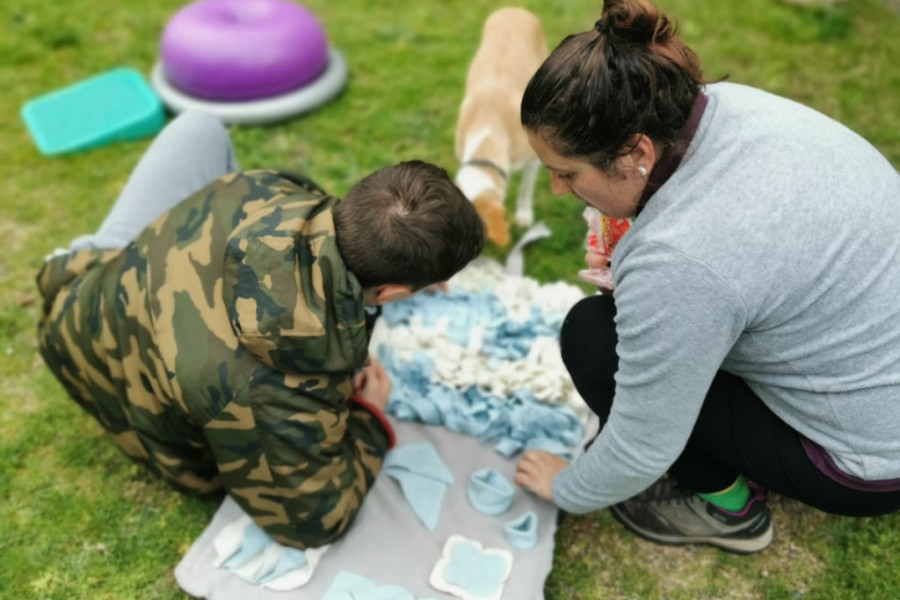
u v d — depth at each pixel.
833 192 1.25
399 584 1.81
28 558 1.91
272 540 1.84
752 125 1.28
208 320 1.60
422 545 1.88
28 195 2.91
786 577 1.86
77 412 2.23
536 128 1.27
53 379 2.31
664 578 1.88
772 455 1.55
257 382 1.58
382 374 2.16
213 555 1.85
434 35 3.67
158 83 3.30
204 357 1.58
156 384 1.66
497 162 2.39
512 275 2.54
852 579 1.84
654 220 1.28
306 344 1.53
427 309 2.38
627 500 1.92
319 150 3.09
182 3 3.96
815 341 1.33
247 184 1.77
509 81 2.54
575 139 1.23
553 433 2.08
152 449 1.82
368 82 3.42
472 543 1.86
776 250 1.23
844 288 1.28
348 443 1.92
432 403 2.14
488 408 2.14
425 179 1.60
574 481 1.69
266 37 3.13
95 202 2.88
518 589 1.78
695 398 1.36
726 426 1.58
